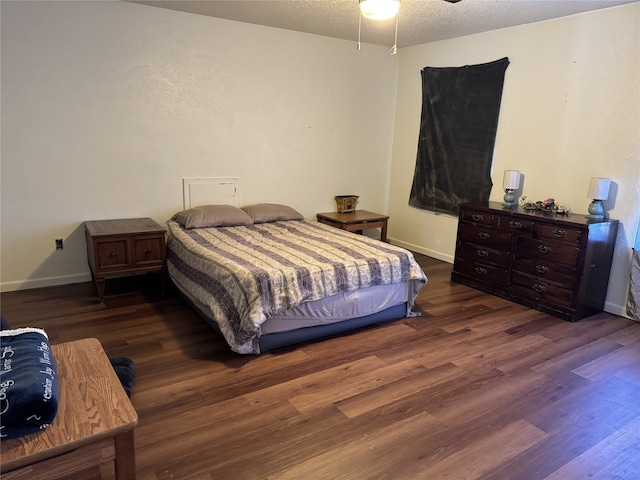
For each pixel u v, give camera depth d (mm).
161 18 3760
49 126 3484
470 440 1960
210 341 2836
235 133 4344
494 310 3525
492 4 3322
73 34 3443
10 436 1218
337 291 2844
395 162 5449
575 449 1921
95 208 3803
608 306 3553
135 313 3236
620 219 3418
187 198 4227
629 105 3279
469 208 4016
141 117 3846
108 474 1717
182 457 1801
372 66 5051
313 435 1964
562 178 3770
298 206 4930
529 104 3945
